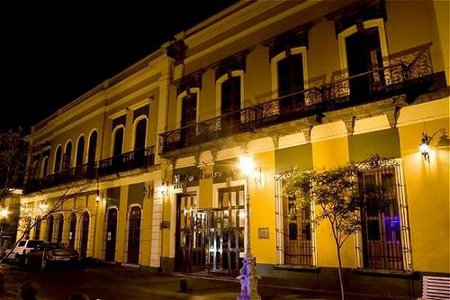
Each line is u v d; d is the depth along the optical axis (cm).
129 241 1931
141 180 1916
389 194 1049
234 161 1451
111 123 2302
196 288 1202
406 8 1110
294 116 1271
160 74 1927
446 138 968
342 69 1215
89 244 2197
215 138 1502
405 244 982
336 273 1096
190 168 1631
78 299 407
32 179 2986
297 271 1182
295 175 880
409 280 961
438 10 1028
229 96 1568
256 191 1352
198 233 1572
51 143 3044
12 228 1816
